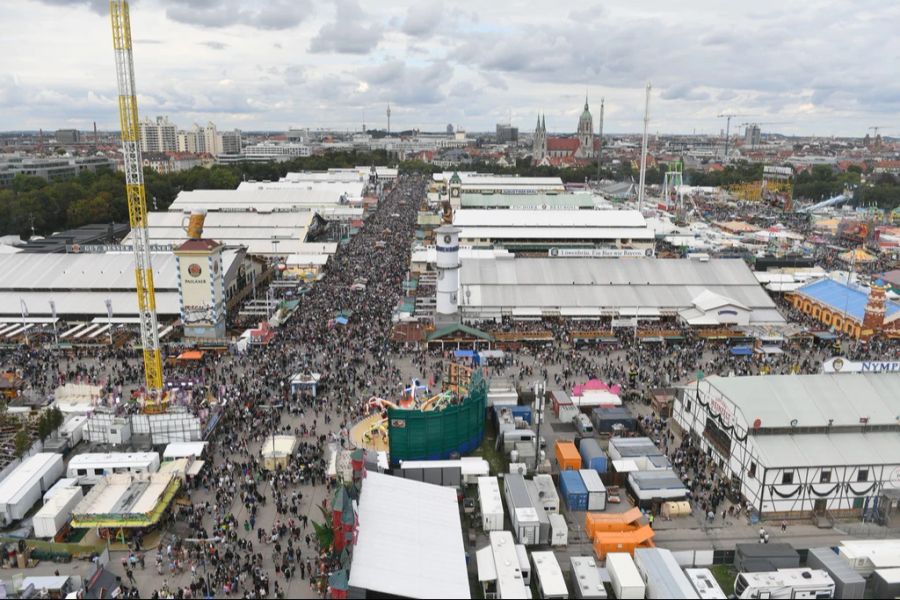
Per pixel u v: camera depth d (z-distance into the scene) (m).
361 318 143.38
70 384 101.94
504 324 137.62
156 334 104.25
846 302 146.50
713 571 65.50
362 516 67.06
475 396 92.31
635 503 77.75
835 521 75.38
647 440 87.62
